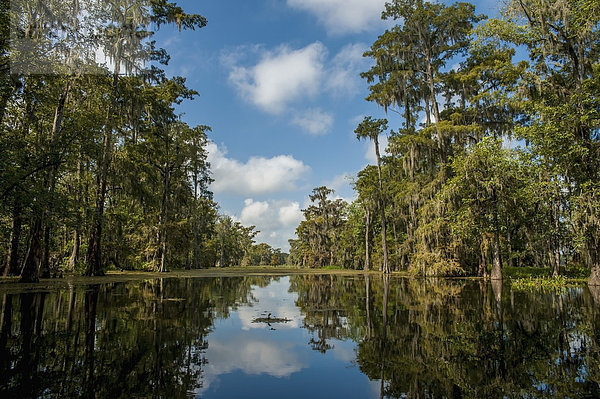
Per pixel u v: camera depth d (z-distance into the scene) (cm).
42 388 296
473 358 417
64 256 2283
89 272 1744
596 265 1282
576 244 1262
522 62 1639
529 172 1441
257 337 528
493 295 1060
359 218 4006
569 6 1278
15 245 1666
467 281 1725
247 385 325
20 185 1067
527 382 337
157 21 1950
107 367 360
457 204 1761
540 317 674
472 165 1603
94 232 1773
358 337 529
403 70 2281
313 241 5388
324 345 484
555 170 1274
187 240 2739
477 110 1903
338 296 1112
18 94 1230
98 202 1750
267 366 388
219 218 5678
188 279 1838
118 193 2253
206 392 305
